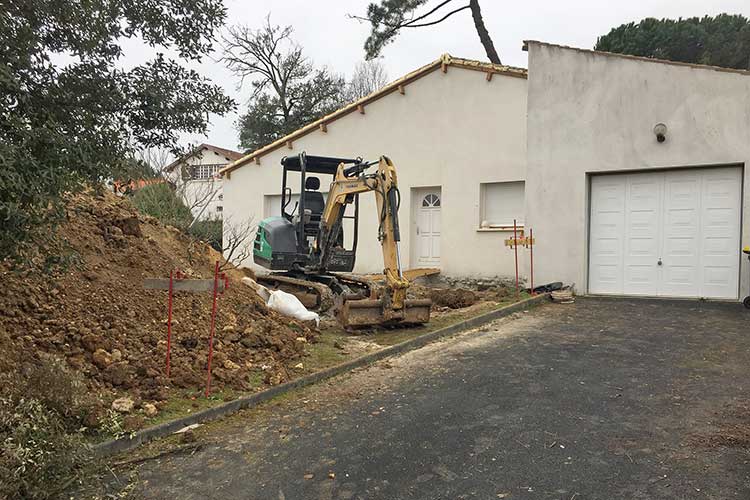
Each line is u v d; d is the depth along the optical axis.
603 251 11.42
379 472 4.13
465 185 14.12
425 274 14.03
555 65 11.65
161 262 8.23
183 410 5.21
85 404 4.59
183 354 6.36
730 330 8.01
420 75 14.75
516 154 13.43
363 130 15.78
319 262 10.82
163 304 7.25
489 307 10.19
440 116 14.52
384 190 8.74
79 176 4.33
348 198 10.45
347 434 4.84
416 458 4.33
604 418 5.00
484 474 4.04
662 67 10.61
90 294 6.71
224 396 5.61
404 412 5.32
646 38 31.83
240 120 35.69
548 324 8.95
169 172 13.14
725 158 10.05
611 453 4.30
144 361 5.89
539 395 5.65
